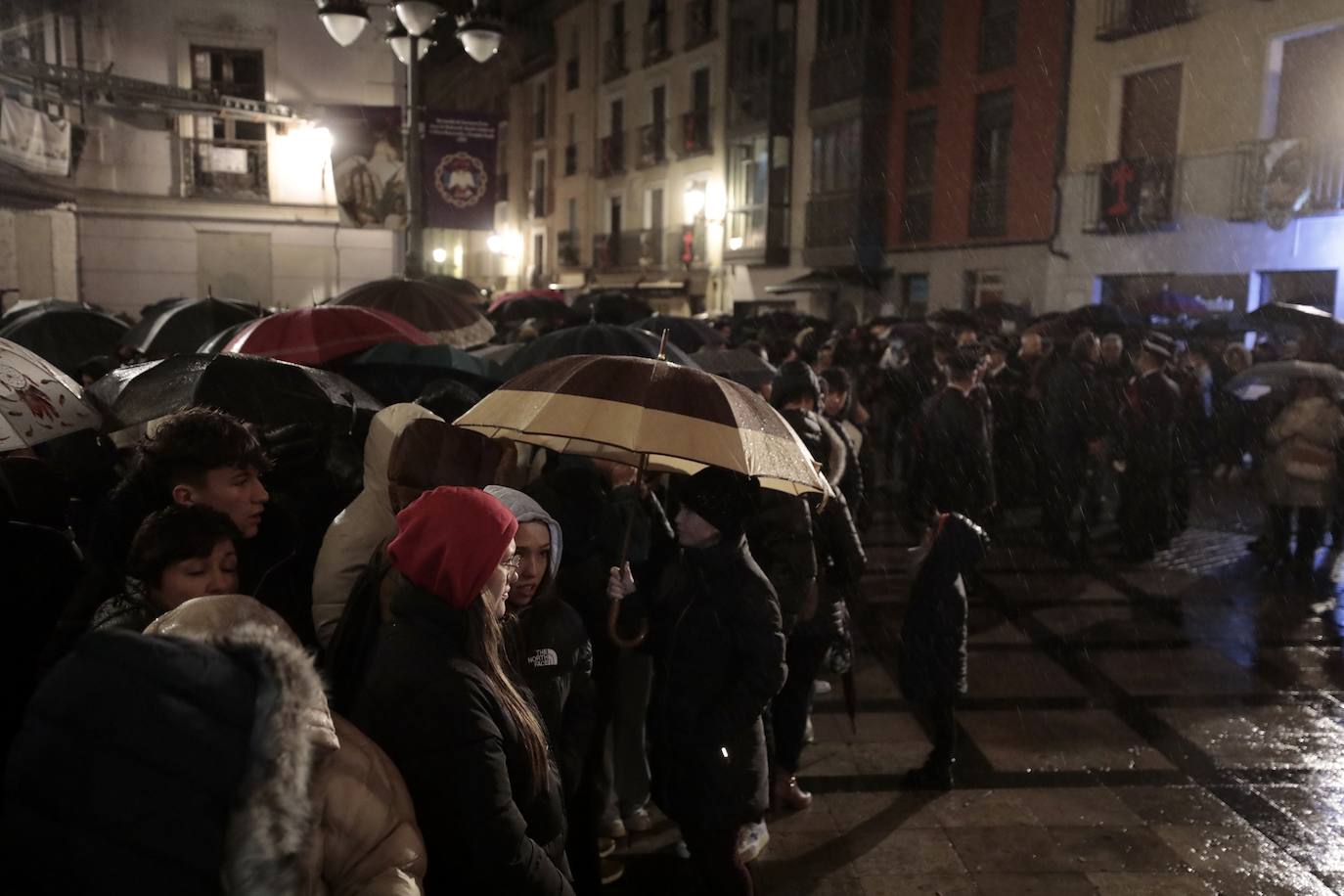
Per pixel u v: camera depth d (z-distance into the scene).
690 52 30.58
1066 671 6.14
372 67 18.41
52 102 15.05
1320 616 7.25
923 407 7.82
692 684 3.10
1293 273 15.46
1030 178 20.11
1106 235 18.41
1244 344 15.40
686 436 2.61
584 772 3.10
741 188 28.48
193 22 17.67
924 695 4.56
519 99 42.62
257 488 2.42
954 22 21.92
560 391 2.69
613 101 35.53
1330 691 5.85
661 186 32.75
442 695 1.89
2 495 2.40
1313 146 14.91
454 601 1.98
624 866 3.91
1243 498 11.62
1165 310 15.49
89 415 2.99
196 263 18.41
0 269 14.94
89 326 7.12
